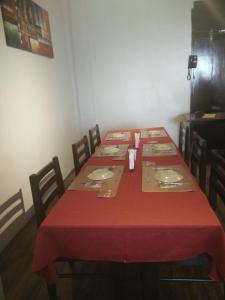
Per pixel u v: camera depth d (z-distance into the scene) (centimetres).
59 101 350
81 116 423
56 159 165
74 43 397
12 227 222
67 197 136
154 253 109
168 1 367
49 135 312
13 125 229
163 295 153
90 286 163
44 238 111
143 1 371
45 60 305
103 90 412
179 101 403
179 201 124
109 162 193
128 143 252
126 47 391
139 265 123
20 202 238
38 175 137
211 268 112
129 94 409
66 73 386
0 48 210
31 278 173
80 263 185
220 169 160
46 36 307
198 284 160
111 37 390
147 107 411
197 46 379
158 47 385
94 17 385
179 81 395
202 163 181
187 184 142
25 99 252
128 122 420
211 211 113
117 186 145
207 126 379
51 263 115
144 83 402
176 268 172
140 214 114
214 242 105
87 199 132
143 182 148
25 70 253
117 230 106
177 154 202
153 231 105
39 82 286
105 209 120
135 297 128
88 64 403
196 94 397
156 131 301
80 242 111
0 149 208
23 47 246
